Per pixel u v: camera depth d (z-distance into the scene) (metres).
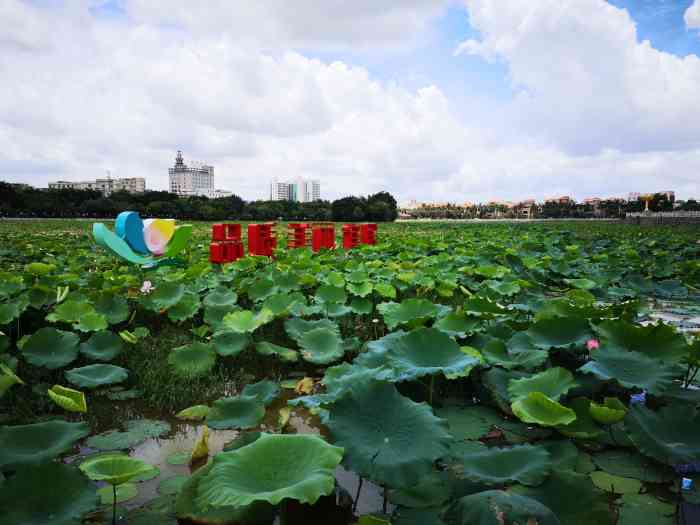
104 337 4.97
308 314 6.13
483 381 4.01
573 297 6.78
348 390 2.82
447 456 2.59
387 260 12.42
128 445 3.47
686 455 2.90
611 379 3.45
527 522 2.07
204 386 4.60
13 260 12.12
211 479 2.09
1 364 3.82
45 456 2.75
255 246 13.52
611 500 2.79
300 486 1.95
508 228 35.38
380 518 2.46
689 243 18.03
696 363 4.03
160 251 11.03
